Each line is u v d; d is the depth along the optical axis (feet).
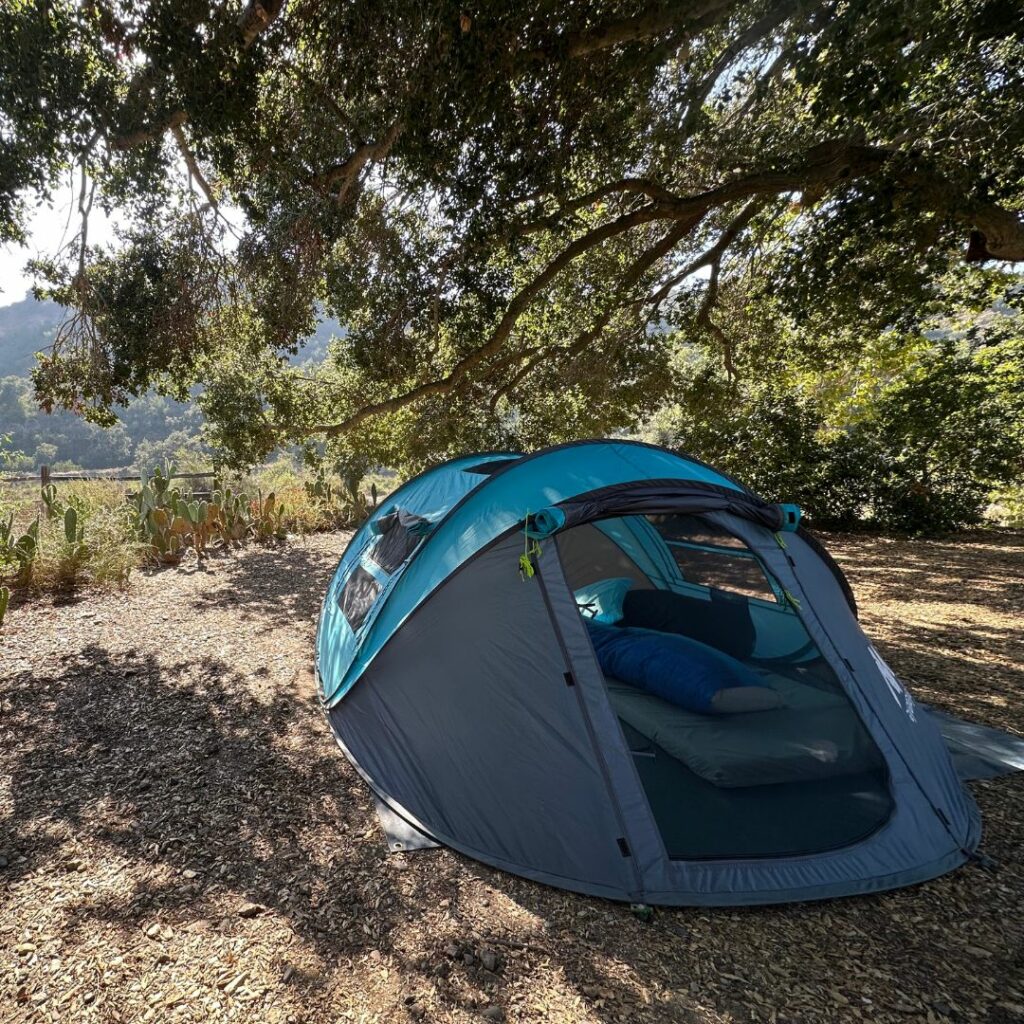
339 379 32.94
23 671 14.90
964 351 36.45
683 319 31.63
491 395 32.94
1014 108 15.03
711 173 22.94
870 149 16.89
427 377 29.09
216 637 17.54
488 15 12.24
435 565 10.56
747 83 18.40
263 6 14.80
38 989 6.28
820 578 10.16
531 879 7.87
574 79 14.42
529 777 8.41
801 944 6.91
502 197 16.63
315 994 6.27
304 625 18.72
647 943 6.93
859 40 12.52
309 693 13.83
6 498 32.24
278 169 19.03
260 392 30.32
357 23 14.17
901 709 9.25
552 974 6.54
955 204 15.74
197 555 27.66
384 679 10.87
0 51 15.26
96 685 14.19
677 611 11.56
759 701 9.20
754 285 30.78
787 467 38.29
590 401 30.45
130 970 6.53
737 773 8.39
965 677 14.47
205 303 23.81
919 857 7.95
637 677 10.05
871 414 39.50
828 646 9.17
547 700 8.57
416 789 9.38
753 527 10.05
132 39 15.58
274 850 8.55
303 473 50.16
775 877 7.57
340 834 8.90
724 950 6.84
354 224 21.40
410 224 22.06
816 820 8.14
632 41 13.50
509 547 9.55
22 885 7.80
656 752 8.85
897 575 25.64
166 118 17.97
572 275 29.63
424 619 10.21
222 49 15.12
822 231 19.03
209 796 9.85
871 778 8.57
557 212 20.01
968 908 7.39
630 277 23.89
